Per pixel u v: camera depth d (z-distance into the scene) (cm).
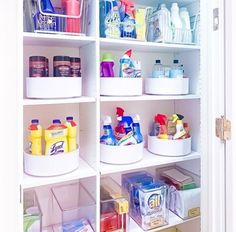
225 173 97
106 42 118
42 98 104
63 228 120
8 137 117
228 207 97
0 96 115
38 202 127
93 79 116
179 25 136
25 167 108
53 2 125
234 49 92
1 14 113
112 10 118
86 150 128
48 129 110
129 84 123
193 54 149
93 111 117
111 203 127
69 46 130
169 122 147
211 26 97
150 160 132
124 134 128
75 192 141
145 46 131
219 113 97
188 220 143
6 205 119
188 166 159
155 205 132
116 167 120
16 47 114
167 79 133
